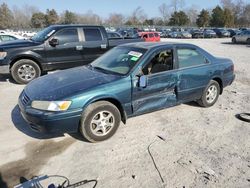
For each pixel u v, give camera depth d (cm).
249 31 2892
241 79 934
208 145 430
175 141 439
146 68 467
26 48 769
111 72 469
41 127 388
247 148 424
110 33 1445
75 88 407
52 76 479
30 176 342
